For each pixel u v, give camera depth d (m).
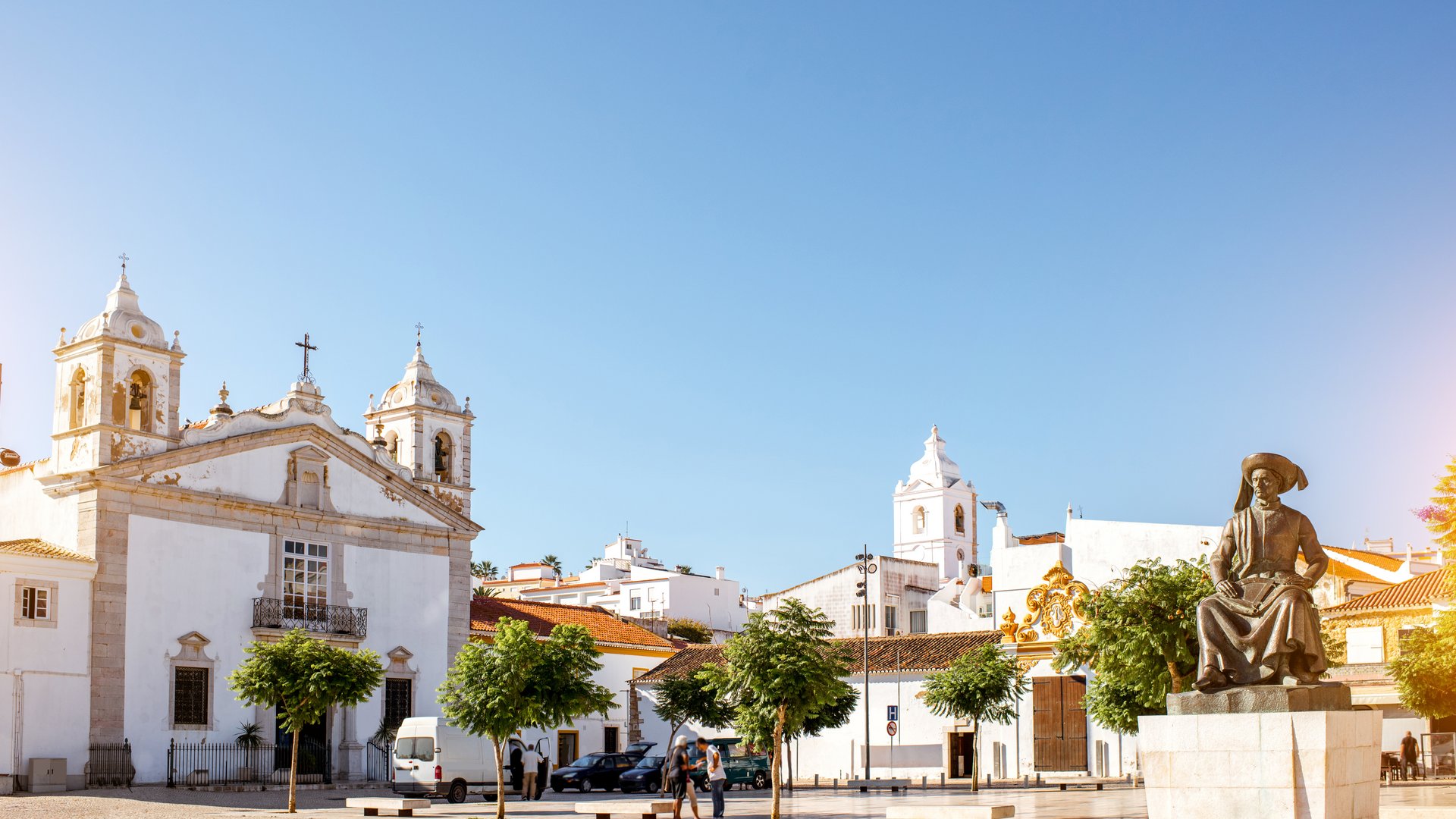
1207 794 13.95
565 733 58.56
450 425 56.19
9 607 39.53
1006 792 40.62
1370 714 14.34
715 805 29.06
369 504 51.03
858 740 57.19
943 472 107.56
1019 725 52.78
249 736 44.94
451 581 53.53
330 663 34.16
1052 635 52.53
